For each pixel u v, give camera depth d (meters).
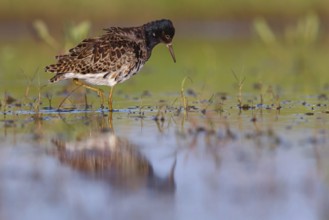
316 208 8.26
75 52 15.00
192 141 11.62
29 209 8.23
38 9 29.11
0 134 12.20
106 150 11.02
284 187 8.99
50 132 12.38
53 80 14.84
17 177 9.51
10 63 21.92
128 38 15.38
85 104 15.33
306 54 23.39
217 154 10.70
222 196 8.71
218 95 16.52
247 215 8.02
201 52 24.81
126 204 8.41
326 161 10.15
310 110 14.47
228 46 26.11
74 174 9.67
